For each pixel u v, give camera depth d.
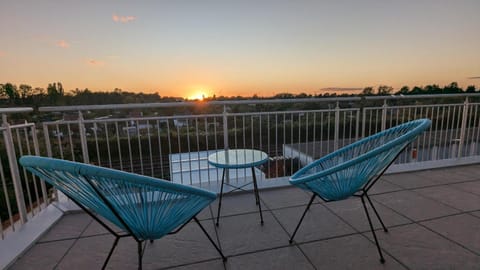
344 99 2.61
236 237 1.66
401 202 2.11
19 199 1.75
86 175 0.77
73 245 1.59
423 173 2.82
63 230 1.77
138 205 0.97
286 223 1.82
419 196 2.22
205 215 1.98
